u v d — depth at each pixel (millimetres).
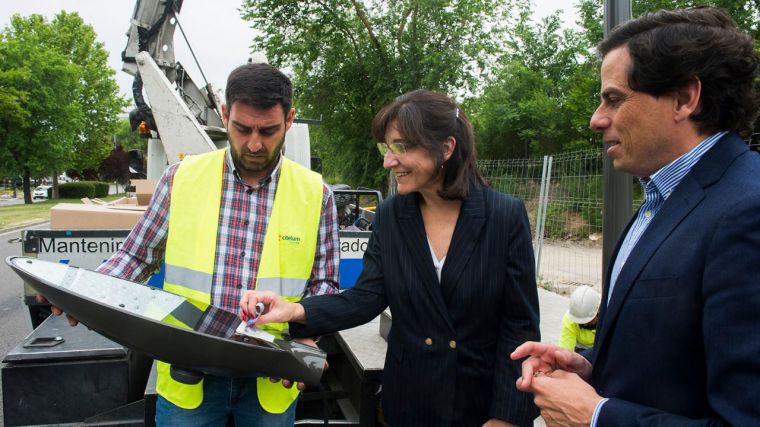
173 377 1535
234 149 1644
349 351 2422
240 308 1632
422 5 15898
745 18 11297
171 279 1695
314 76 18125
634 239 1193
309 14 17047
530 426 1517
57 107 28500
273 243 1732
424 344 1570
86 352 2125
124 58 4730
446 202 1631
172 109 3961
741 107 1018
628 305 1040
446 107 1534
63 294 1349
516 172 7430
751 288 846
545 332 3900
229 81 1592
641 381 1008
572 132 19031
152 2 4664
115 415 2109
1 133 27281
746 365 827
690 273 942
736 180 952
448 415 1546
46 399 2104
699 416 951
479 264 1536
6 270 8594
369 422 2221
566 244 6863
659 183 1096
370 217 4930
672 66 986
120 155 46250
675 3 10758
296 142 5289
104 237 2855
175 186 1723
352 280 3238
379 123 1595
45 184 55469
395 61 16750
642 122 1050
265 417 1711
